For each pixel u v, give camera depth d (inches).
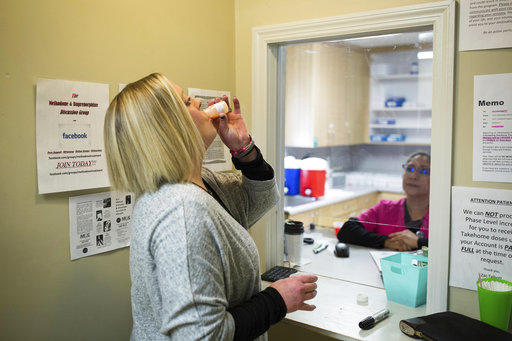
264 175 46.8
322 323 51.1
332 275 68.1
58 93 43.0
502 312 46.3
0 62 38.3
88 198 47.0
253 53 66.3
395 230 85.4
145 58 52.9
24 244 41.2
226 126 43.4
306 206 97.1
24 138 40.6
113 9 48.5
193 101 39.4
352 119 158.9
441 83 50.8
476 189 49.6
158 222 30.6
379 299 58.7
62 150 43.8
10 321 40.4
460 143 50.5
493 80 47.9
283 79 69.6
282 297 36.6
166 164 32.0
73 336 46.4
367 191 135.6
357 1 56.4
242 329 32.6
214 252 31.3
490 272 49.5
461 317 47.3
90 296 48.0
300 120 134.0
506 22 46.7
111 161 34.1
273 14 64.2
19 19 39.5
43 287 43.1
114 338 51.2
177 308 28.6
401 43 65.9
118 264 51.1
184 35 58.6
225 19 66.4
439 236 52.1
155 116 32.2
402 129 161.2
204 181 43.1
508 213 47.8
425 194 84.5
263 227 69.1
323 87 138.3
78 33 44.9
